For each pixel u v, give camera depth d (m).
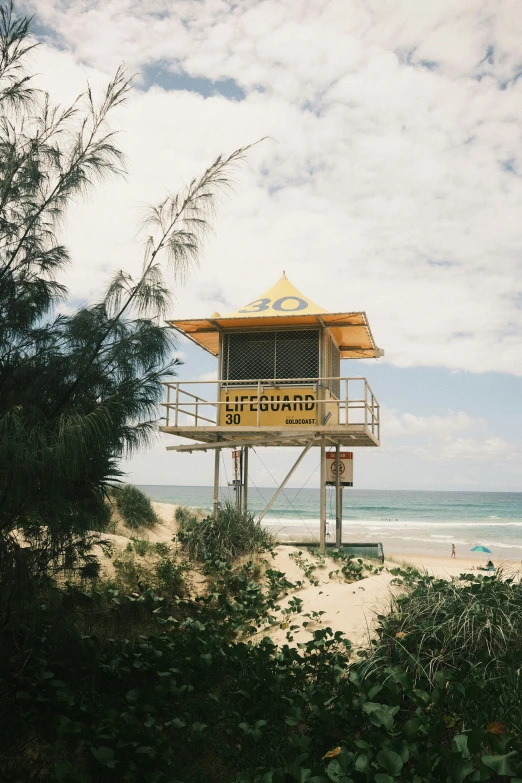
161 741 4.79
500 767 3.78
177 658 6.63
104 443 5.25
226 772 4.66
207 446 15.45
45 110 6.05
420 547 46.38
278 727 5.19
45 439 4.72
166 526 19.88
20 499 4.85
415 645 5.85
